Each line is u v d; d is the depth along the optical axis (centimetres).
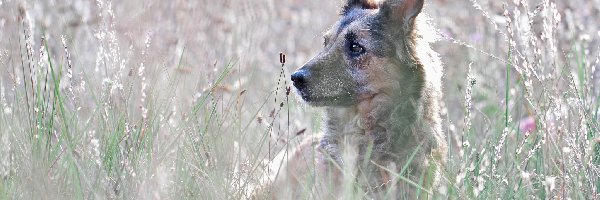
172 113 1413
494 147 1358
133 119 1391
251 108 1611
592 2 1928
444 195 1238
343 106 1351
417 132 1326
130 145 1298
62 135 1305
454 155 1443
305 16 2375
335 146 1332
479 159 1310
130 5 1806
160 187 1206
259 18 2139
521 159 1413
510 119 1389
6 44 1644
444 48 1911
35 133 1307
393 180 1244
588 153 1293
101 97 1409
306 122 1609
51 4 1892
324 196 1233
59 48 1775
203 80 1599
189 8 1948
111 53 1510
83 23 1861
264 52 2095
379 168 1302
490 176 1273
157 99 1446
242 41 1958
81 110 1421
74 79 1619
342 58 1352
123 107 1384
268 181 1293
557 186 1320
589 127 1377
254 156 1349
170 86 1513
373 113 1338
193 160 1317
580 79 1526
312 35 2242
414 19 1347
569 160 1278
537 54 1389
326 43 1397
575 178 1243
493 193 1254
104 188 1209
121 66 1405
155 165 1248
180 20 1906
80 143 1326
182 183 1246
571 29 1738
